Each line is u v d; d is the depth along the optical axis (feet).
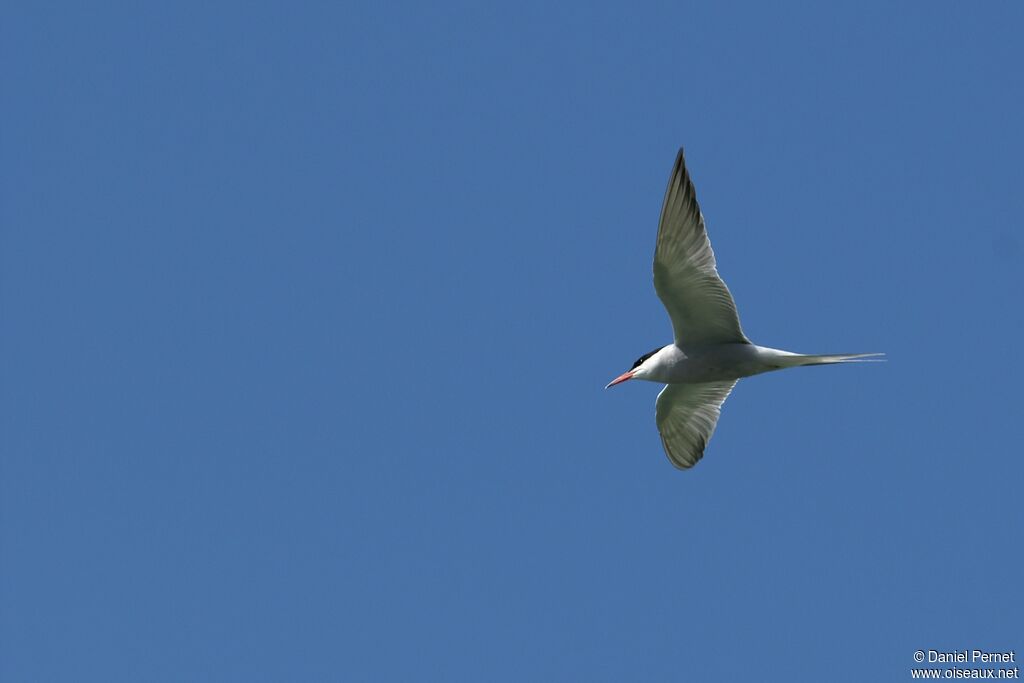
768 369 54.24
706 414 63.36
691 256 51.21
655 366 55.98
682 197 50.11
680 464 65.46
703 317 53.78
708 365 54.70
